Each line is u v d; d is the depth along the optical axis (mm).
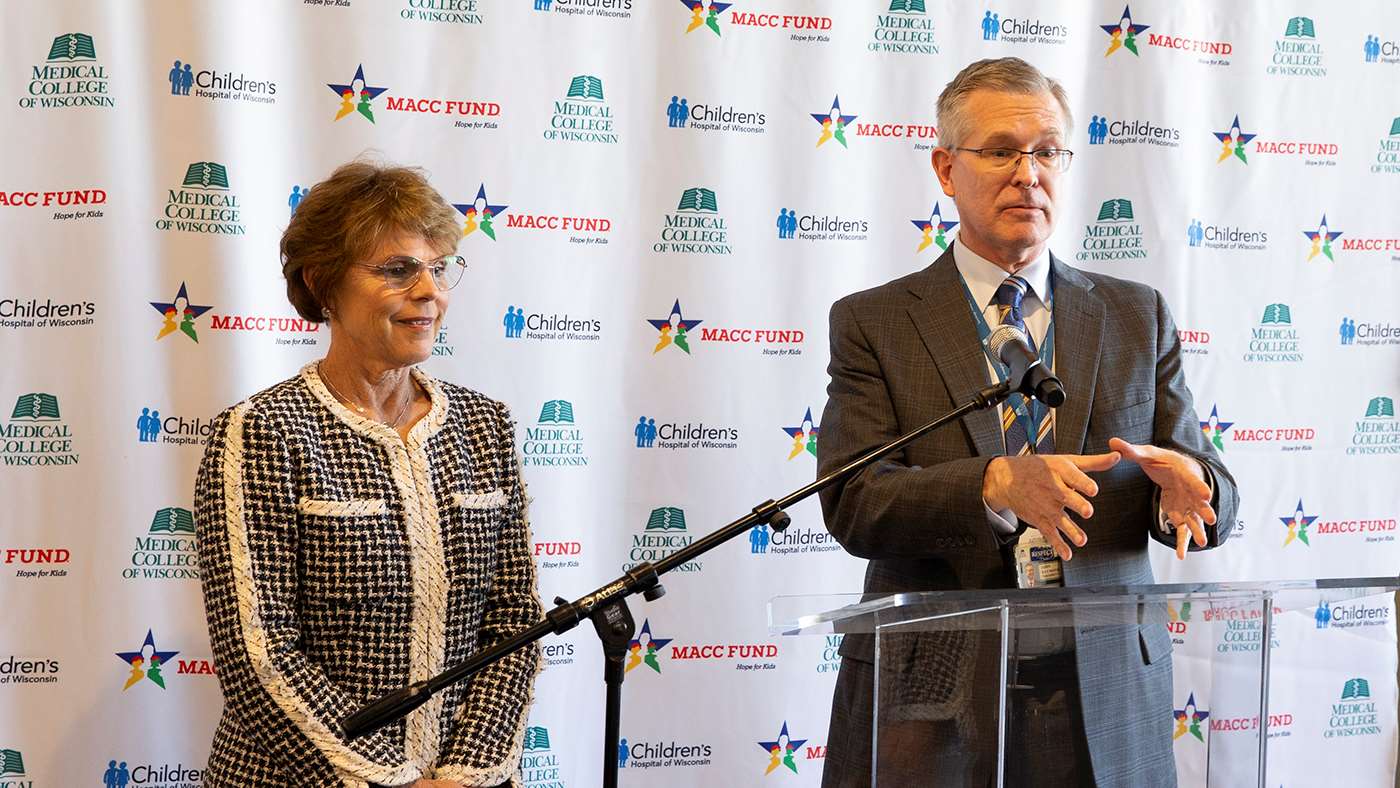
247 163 2656
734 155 2914
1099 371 2133
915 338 2178
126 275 2607
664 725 2918
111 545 2617
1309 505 3217
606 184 2854
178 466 2645
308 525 1802
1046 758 1546
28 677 2602
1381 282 3244
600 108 2844
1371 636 1570
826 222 2965
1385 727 1569
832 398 2232
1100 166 3092
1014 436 2111
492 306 2805
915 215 3016
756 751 2959
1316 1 3182
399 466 1881
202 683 2666
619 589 1693
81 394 2602
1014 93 2141
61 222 2586
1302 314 3201
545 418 2838
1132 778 1588
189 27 2617
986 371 2121
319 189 1919
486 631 1963
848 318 2250
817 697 2988
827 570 2990
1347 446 3232
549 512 2848
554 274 2832
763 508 1730
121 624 2627
